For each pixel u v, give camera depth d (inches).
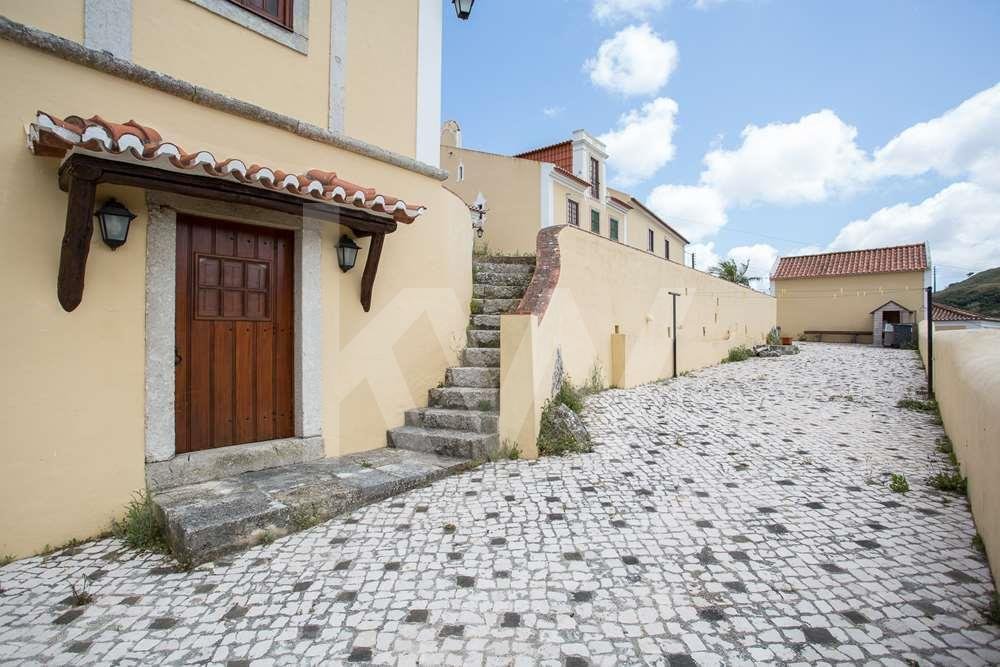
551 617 94.7
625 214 790.5
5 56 118.0
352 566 114.7
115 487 134.0
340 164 191.2
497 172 580.1
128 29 138.1
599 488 163.2
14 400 118.6
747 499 152.9
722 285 550.3
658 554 119.1
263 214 166.1
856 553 117.9
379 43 206.7
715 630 90.2
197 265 157.3
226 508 129.1
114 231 129.2
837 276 904.3
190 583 107.7
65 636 89.8
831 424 248.7
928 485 162.2
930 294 338.3
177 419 152.8
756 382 384.5
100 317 131.6
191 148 150.2
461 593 103.2
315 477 159.5
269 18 170.4
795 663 81.3
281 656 84.4
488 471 181.0
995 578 101.0
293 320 182.1
